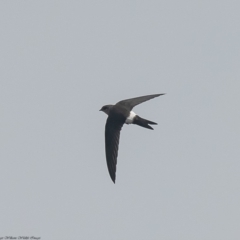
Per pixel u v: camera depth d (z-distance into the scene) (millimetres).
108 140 19719
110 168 19531
